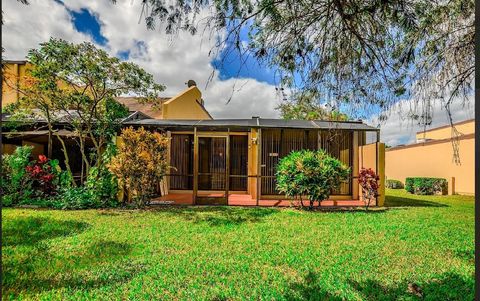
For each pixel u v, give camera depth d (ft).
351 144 40.42
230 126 35.37
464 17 11.10
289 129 36.42
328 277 13.26
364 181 31.60
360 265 14.74
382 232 21.22
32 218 24.47
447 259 15.65
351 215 28.02
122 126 35.78
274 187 40.16
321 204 35.37
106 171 31.63
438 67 12.81
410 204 37.45
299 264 14.83
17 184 31.14
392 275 13.55
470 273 13.73
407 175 74.08
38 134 34.99
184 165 45.47
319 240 19.07
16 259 15.06
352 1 8.89
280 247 17.53
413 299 11.30
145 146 30.58
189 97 60.08
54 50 30.17
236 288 12.21
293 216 27.27
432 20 10.02
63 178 33.17
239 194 44.80
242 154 46.06
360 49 10.67
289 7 9.41
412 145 71.61
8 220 23.65
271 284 12.60
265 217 26.68
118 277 13.07
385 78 11.27
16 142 40.70
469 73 13.07
